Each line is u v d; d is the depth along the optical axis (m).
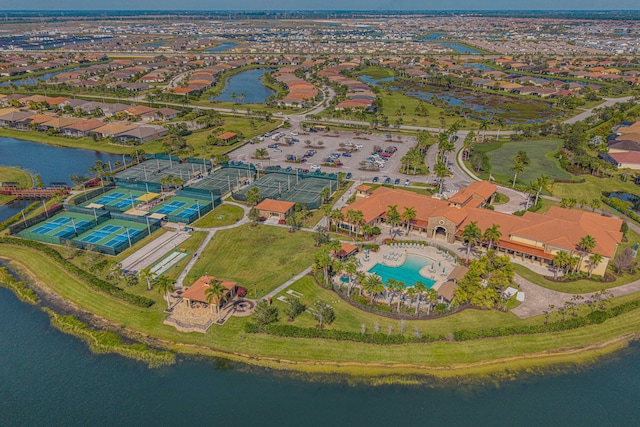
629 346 89.25
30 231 132.75
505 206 152.50
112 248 119.56
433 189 166.62
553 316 95.19
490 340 88.88
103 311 98.69
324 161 198.88
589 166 189.62
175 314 96.75
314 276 109.31
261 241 127.44
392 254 120.56
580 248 110.81
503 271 99.50
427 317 94.75
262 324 90.88
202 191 158.62
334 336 89.00
